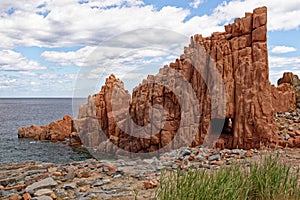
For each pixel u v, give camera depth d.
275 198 4.69
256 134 10.16
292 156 8.32
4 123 40.47
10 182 7.62
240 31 11.16
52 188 6.79
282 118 13.34
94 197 5.96
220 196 4.39
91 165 9.16
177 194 4.45
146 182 6.42
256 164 5.55
